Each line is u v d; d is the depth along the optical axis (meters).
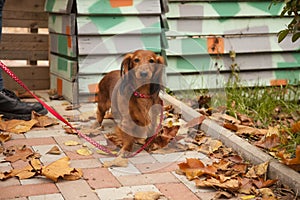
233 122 3.84
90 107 4.14
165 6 4.60
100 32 4.36
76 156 3.19
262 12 4.98
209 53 4.82
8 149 3.24
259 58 5.00
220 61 4.88
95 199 2.57
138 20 4.50
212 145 3.44
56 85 4.82
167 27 4.63
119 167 3.03
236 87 4.64
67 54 4.45
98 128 3.71
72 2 4.28
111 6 4.42
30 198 2.55
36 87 5.05
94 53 4.33
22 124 3.74
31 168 2.89
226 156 3.26
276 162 2.96
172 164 3.11
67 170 2.84
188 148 3.40
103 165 3.04
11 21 4.88
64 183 2.76
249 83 4.95
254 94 4.51
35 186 2.71
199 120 3.78
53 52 4.87
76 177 2.83
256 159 3.09
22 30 6.97
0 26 3.73
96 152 3.26
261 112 4.13
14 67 4.94
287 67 5.06
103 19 4.40
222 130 3.61
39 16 4.97
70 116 4.00
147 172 2.97
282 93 4.64
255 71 5.00
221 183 2.74
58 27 4.64
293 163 2.86
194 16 4.82
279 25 5.04
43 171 2.82
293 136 3.40
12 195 2.58
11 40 4.91
